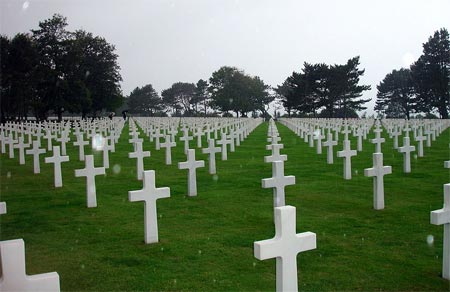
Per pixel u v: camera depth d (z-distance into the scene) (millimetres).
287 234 4324
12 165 17594
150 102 119625
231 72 101062
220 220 8617
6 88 54594
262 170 15375
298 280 5637
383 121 41531
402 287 5434
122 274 5938
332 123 39219
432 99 66500
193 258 6492
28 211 9656
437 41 65562
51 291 3461
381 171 9328
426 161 16891
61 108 61250
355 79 75188
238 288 5457
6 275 3332
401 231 7695
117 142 27516
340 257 6441
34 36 59781
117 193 11570
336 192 11250
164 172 15188
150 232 7254
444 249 5656
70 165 17469
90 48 66438
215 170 14969
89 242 7355
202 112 123812
